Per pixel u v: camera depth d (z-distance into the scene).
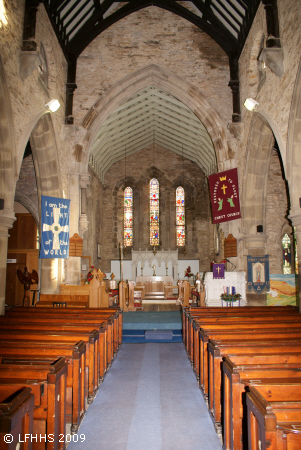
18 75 9.48
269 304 12.60
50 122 11.91
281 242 16.36
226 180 13.88
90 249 20.38
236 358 4.18
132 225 25.27
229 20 14.00
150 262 23.23
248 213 13.53
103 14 15.16
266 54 9.73
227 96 14.89
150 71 15.03
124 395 5.63
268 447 2.56
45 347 4.65
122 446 4.09
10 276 18.48
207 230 24.94
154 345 9.13
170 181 25.50
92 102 14.84
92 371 5.38
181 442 4.19
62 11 13.02
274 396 3.24
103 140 20.08
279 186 16.64
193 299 14.64
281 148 9.81
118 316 8.57
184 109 17.64
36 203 16.66
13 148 9.05
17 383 3.40
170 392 5.77
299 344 4.70
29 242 18.73
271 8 10.05
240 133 13.98
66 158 14.12
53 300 11.79
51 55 12.33
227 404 3.88
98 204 23.08
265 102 11.30
